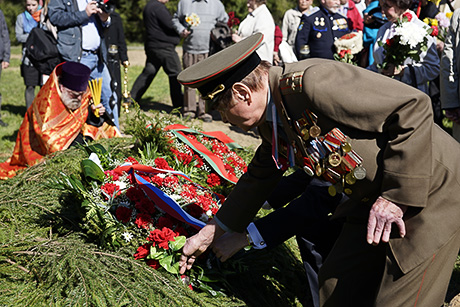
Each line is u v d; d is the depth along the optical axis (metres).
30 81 7.63
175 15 7.96
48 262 2.35
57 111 4.10
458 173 2.05
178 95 8.56
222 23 7.27
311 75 1.96
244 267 2.65
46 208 2.83
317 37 6.23
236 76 2.08
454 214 2.03
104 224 2.50
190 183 3.01
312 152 2.08
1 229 2.67
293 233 2.60
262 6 7.04
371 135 1.97
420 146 1.87
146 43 8.27
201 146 3.51
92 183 2.68
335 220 2.79
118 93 6.77
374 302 2.10
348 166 2.02
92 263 2.35
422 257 2.00
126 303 2.22
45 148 4.10
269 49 6.98
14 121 7.97
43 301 2.21
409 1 4.29
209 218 2.76
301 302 2.99
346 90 1.92
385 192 1.95
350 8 6.98
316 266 2.83
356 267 2.26
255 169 2.40
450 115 4.52
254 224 2.56
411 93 1.88
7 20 27.36
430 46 4.48
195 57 7.90
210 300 2.46
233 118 2.18
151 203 2.63
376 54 4.53
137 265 2.41
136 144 3.49
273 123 2.12
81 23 5.72
